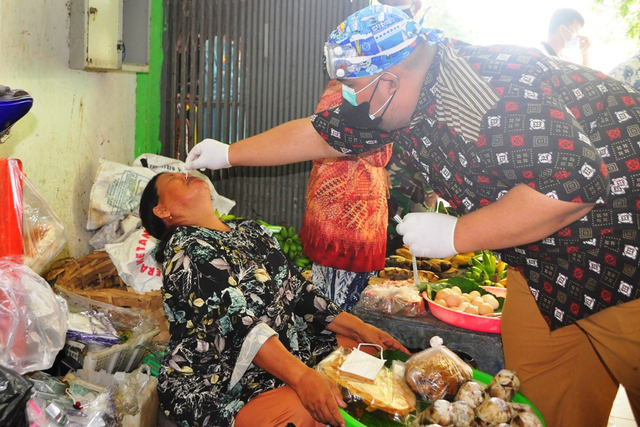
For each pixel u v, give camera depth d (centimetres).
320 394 167
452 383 183
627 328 161
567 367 181
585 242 158
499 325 212
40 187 299
